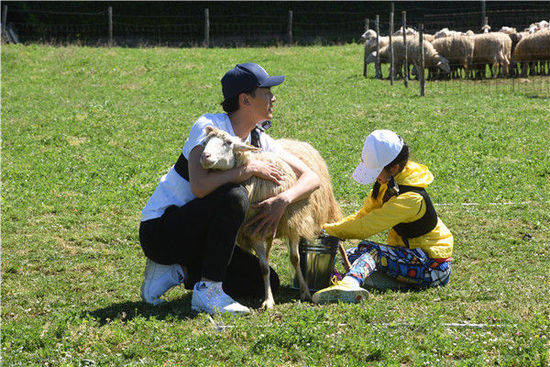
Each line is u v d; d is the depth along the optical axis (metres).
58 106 14.98
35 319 5.08
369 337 4.39
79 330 4.69
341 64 22.92
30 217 8.16
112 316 5.09
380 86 18.64
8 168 10.23
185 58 22.52
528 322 4.61
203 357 4.26
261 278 5.49
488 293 5.34
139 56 22.67
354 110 14.32
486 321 4.70
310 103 15.52
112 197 8.90
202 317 4.84
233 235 4.95
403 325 4.61
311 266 5.58
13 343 4.52
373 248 5.48
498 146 11.09
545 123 12.71
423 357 4.11
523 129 12.27
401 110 14.20
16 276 6.31
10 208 8.40
